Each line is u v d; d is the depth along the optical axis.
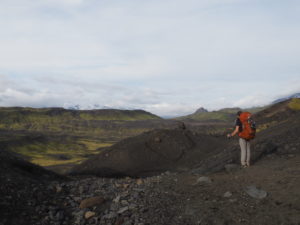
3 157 8.55
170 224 4.83
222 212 5.09
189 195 6.18
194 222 4.85
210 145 32.94
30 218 5.05
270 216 4.68
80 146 198.50
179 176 8.42
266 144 10.70
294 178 6.16
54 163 116.56
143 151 31.08
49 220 5.09
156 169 27.02
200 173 9.47
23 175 7.67
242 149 8.70
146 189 6.94
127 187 7.31
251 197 5.58
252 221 4.62
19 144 171.62
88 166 29.41
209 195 6.04
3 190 5.75
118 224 4.99
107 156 31.02
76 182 7.88
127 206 5.70
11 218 4.86
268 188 5.89
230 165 8.82
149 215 5.23
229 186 6.48
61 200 6.15
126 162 29.03
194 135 36.66
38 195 6.10
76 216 5.38
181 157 29.56
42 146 183.88
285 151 9.73
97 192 6.81
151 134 35.28
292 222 4.35
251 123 8.41
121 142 34.59
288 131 12.40
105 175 25.77
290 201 5.02
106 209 5.69
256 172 7.44
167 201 5.91
